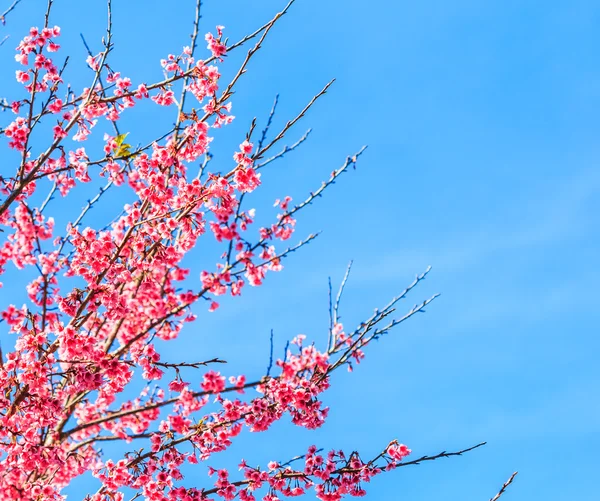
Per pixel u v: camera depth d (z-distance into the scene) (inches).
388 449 290.2
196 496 291.4
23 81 289.9
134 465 294.2
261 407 282.8
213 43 305.4
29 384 271.4
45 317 270.8
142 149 288.0
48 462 267.7
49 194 282.0
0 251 268.5
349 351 267.1
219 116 310.8
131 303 277.7
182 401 255.1
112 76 306.3
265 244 265.4
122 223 304.5
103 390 305.3
